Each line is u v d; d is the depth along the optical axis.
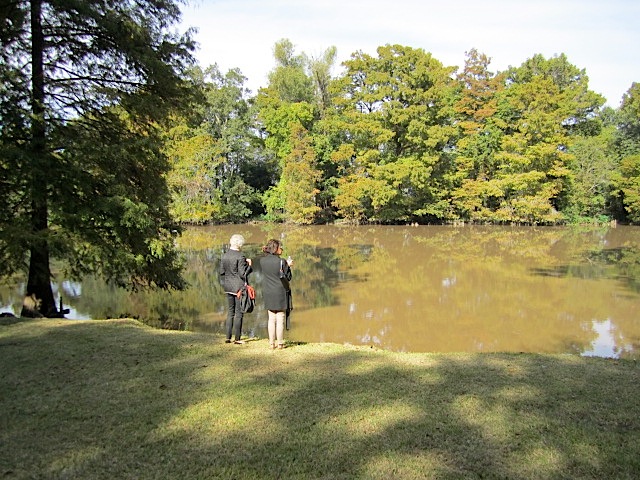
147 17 11.13
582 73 54.19
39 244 9.85
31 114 9.26
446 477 3.52
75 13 10.23
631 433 4.19
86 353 6.80
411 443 4.04
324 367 6.15
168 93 11.59
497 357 6.75
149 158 11.48
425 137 43.50
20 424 4.48
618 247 27.94
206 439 4.17
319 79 53.97
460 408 4.74
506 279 18.39
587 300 14.85
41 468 3.71
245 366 6.20
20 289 17.44
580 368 6.14
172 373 5.91
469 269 20.72
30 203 10.05
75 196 10.04
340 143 50.22
